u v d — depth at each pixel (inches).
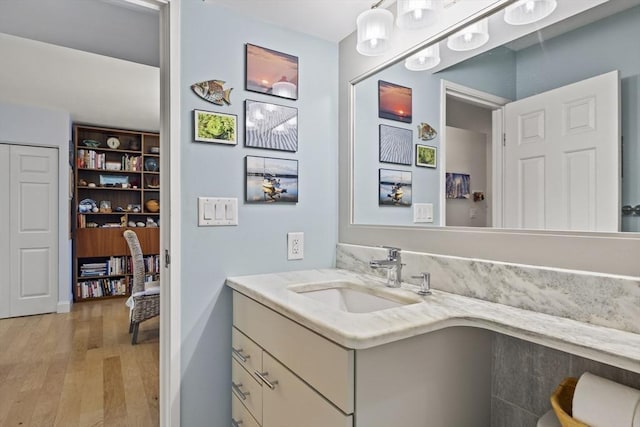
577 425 31.4
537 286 40.8
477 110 49.3
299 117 69.8
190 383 58.7
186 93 58.4
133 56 74.0
